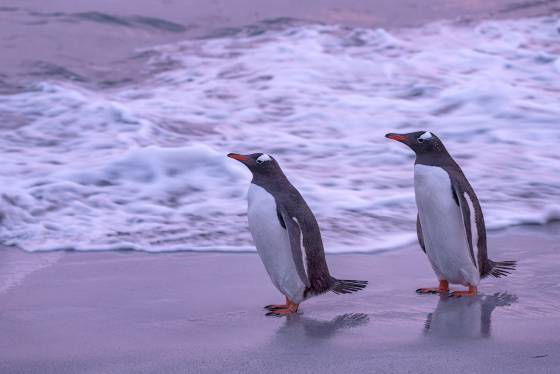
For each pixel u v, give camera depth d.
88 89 20.16
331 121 17.19
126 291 7.89
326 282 7.02
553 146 15.32
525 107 17.70
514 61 22.75
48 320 6.92
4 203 10.92
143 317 7.00
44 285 8.11
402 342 6.17
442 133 16.33
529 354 5.86
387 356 5.84
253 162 6.91
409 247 9.74
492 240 9.95
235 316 7.02
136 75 21.64
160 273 8.58
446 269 7.47
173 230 10.44
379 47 24.03
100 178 12.60
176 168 13.06
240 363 5.73
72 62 22.39
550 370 5.52
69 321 6.89
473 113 17.58
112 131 15.59
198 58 23.09
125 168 12.98
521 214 11.12
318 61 22.39
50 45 23.55
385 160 14.38
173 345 6.19
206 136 15.77
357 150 14.99
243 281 8.26
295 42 24.27
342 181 12.88
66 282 8.23
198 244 9.84
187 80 20.97
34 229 10.36
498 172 13.52
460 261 7.34
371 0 30.17
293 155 14.57
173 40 24.89
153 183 12.52
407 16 28.52
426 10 29.30
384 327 6.59
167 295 7.74
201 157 13.34
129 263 9.02
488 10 29.08
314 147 15.16
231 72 21.56
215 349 6.07
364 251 9.50
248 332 6.52
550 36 25.91
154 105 18.44
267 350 6.03
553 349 5.97
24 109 16.92
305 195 11.95
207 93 19.59
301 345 6.14
